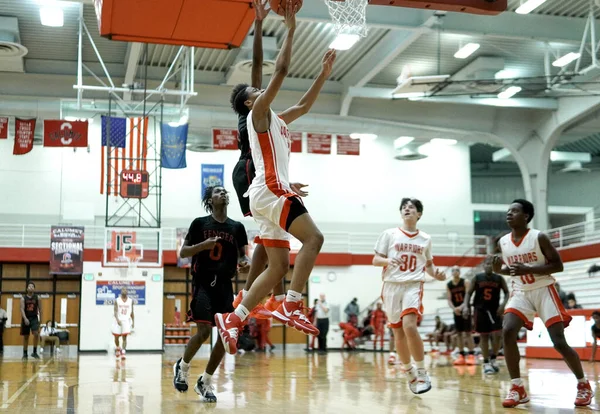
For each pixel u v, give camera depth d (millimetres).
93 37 20078
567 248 24828
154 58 21891
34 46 20750
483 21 18344
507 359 6043
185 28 9617
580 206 36000
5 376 10156
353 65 22297
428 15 17500
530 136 25828
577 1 18094
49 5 17453
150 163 25766
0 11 18109
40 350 21969
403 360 7203
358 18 7746
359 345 25688
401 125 24703
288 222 3963
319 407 5789
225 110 23328
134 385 8234
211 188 6680
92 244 25031
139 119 20188
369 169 29047
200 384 6332
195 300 6383
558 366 13070
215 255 6406
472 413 5406
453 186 29828
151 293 23891
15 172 25281
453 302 13914
